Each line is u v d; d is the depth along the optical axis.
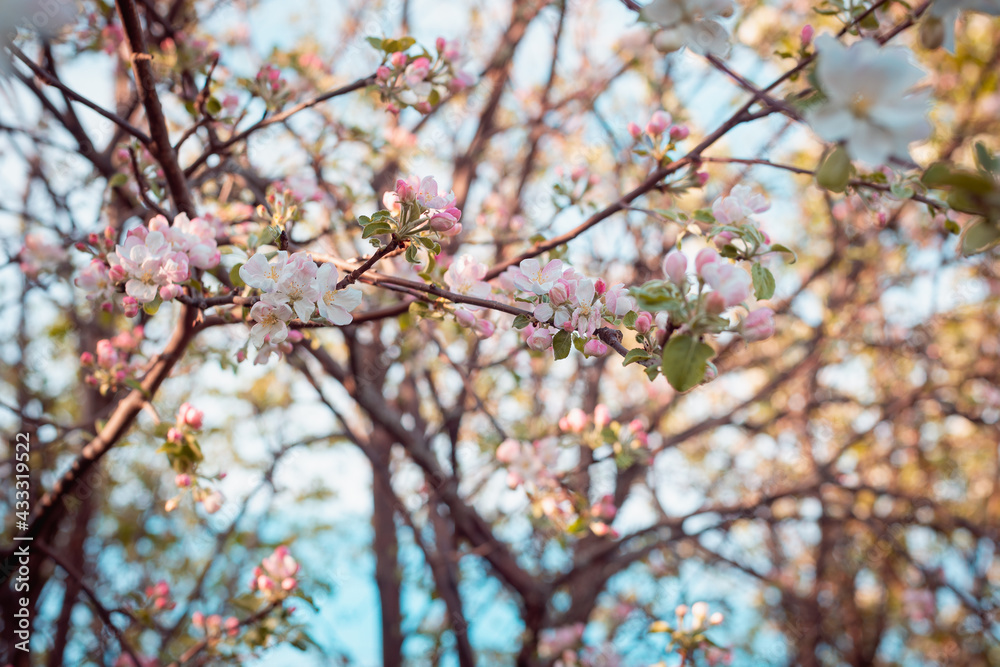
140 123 3.63
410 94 2.60
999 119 5.20
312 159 3.38
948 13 1.20
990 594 5.73
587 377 5.16
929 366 5.90
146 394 2.53
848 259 5.25
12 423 4.62
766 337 1.35
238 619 2.97
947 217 2.00
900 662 7.03
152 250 1.82
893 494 4.96
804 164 5.48
